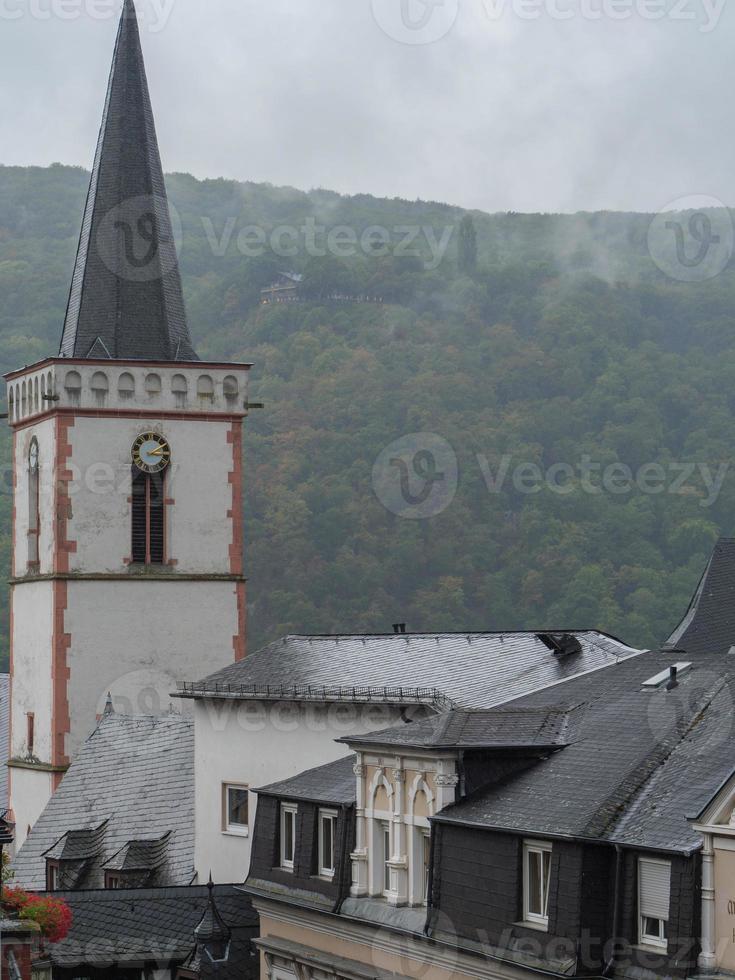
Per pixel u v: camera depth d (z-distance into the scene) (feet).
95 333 384.68
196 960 250.37
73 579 372.79
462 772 207.82
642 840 176.14
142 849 304.71
